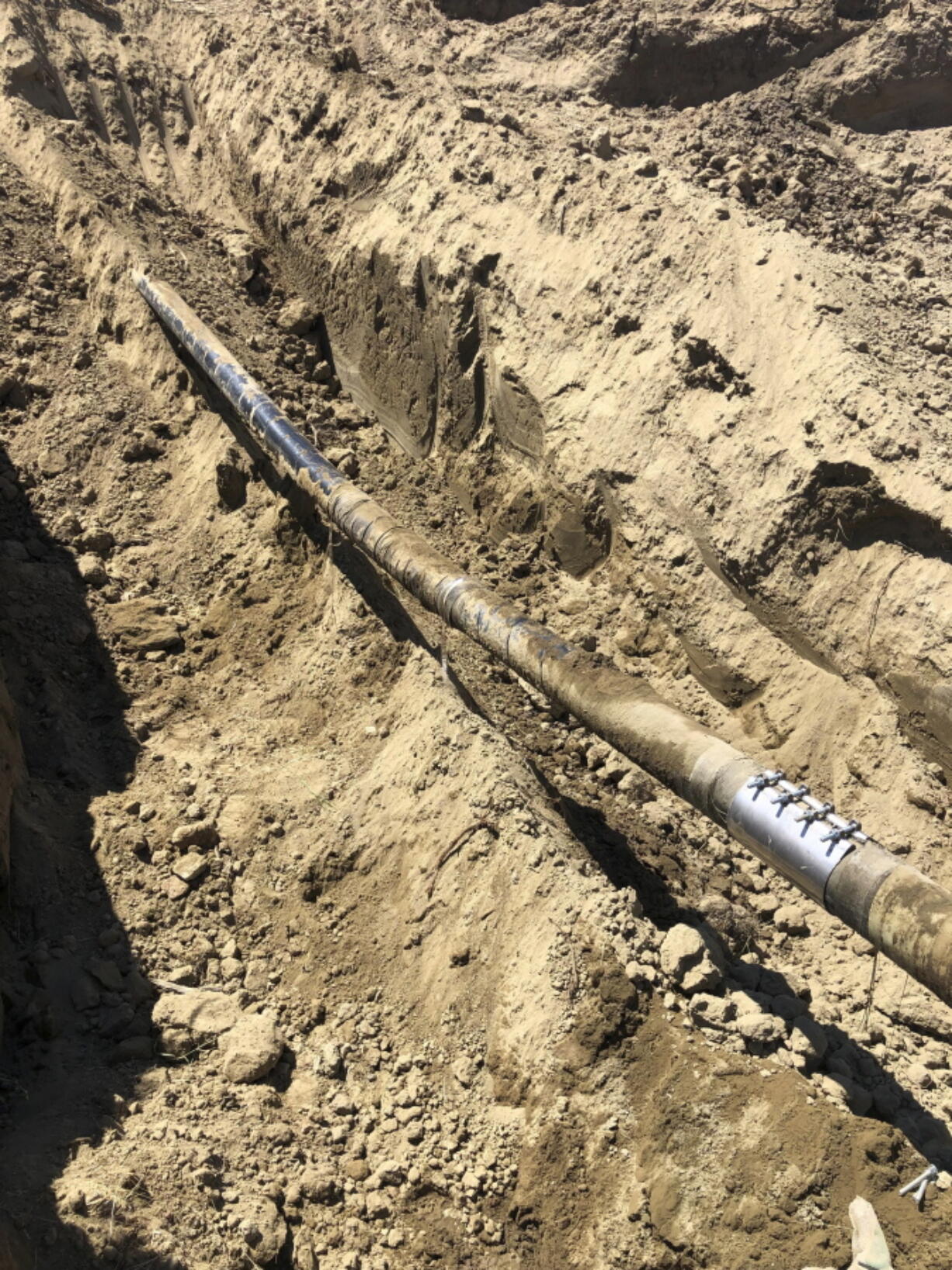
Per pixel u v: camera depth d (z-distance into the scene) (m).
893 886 6.21
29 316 14.05
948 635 9.86
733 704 11.08
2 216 14.92
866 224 15.05
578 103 17.36
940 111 17.64
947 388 11.37
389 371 14.45
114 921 8.39
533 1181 7.01
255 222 16.41
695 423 11.67
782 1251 6.16
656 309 12.35
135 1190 6.23
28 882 8.41
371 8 18.33
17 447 13.11
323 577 11.34
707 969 7.46
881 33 17.39
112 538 12.40
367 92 15.66
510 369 13.15
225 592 11.90
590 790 10.19
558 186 13.48
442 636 11.09
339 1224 6.88
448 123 14.77
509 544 13.09
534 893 8.03
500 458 13.49
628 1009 7.32
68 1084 7.09
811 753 10.45
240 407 11.94
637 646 11.71
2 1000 7.32
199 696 10.96
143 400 13.52
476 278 13.55
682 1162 6.67
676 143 15.91
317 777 9.66
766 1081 6.87
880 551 10.45
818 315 11.44
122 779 9.75
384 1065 7.89
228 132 16.95
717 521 11.29
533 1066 7.40
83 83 16.97
